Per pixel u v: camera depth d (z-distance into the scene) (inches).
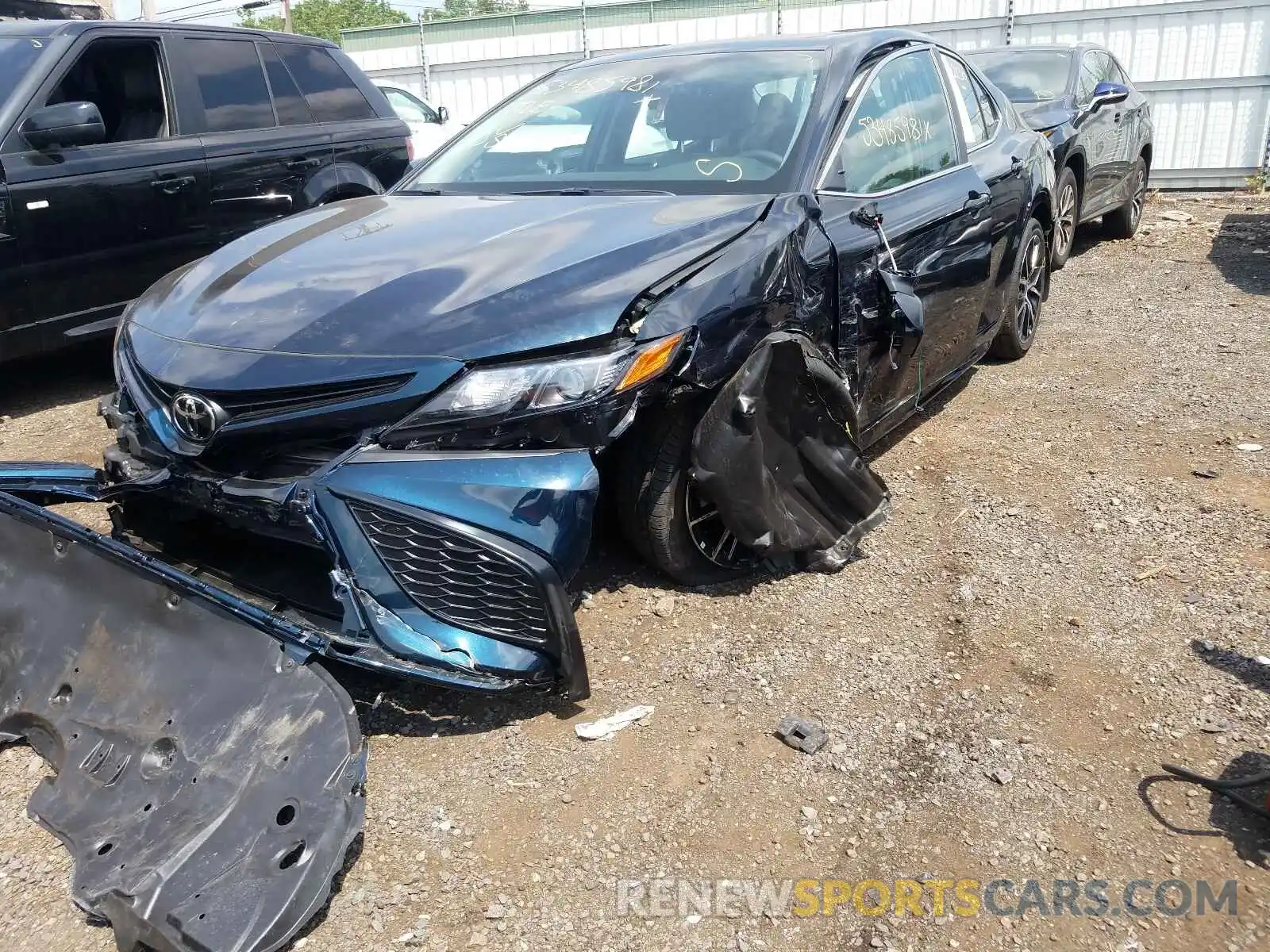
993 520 161.5
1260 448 185.8
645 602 136.3
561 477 108.0
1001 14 584.1
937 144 182.9
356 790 90.0
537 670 108.4
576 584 140.1
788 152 147.8
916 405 177.2
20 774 109.6
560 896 92.0
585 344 109.7
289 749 94.0
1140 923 88.5
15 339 213.6
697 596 138.1
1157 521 159.8
